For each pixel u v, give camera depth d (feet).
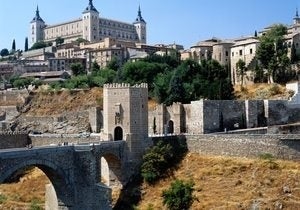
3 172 253.85
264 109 448.65
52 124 565.53
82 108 604.08
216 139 365.40
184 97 525.75
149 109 512.22
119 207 339.77
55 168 288.51
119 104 373.81
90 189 310.24
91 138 441.68
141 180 357.82
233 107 440.86
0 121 613.93
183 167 358.84
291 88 521.65
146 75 629.51
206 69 607.78
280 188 304.71
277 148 339.36
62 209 302.86
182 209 298.76
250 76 600.80
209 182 329.31
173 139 385.09
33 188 366.22
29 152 270.05
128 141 367.66
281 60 576.61
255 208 290.97
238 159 348.59
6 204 342.03
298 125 419.74
